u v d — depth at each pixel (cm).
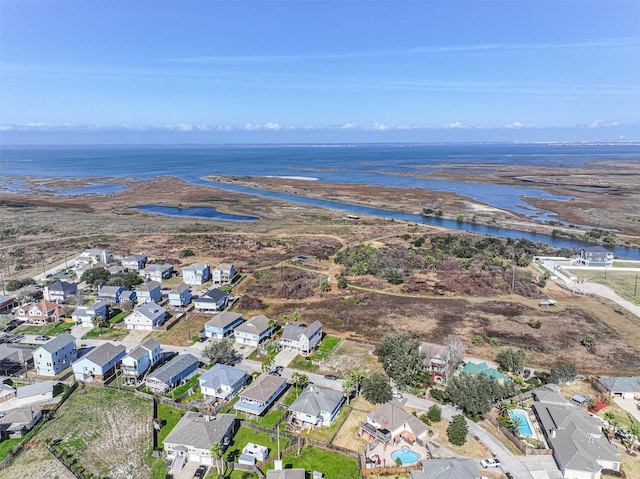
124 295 10175
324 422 5862
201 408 6194
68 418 6019
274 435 5634
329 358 7700
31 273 12112
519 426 5841
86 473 4962
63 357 7350
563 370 6938
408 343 7406
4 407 6172
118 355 7312
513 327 9012
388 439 5403
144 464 5150
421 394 6575
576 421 5562
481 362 7488
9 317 9188
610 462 5022
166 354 7788
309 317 9431
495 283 11456
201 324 9081
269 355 7781
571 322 9269
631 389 6525
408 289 11094
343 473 5003
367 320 9294
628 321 9325
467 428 5512
